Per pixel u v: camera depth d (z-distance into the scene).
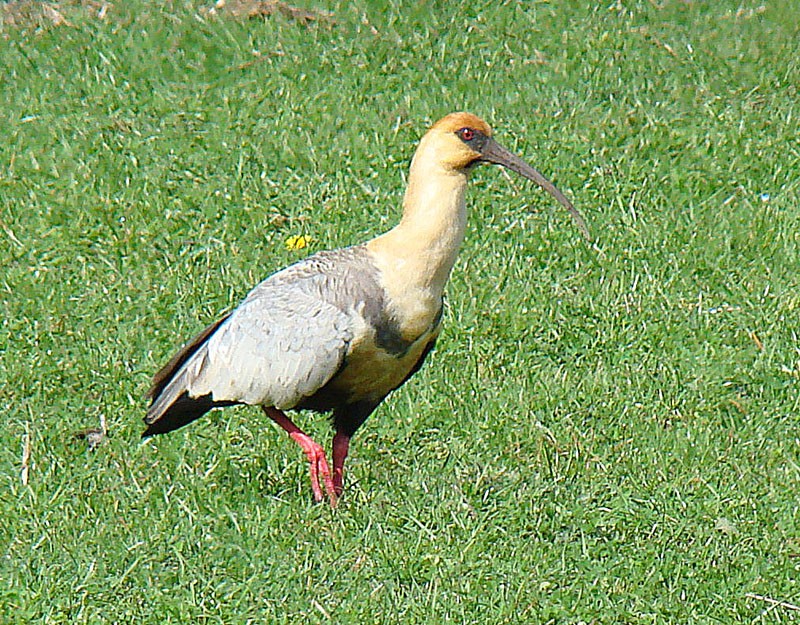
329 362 9.82
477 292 13.26
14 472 10.89
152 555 9.86
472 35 18.66
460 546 9.88
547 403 11.62
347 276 9.91
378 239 10.12
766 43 18.47
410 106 17.08
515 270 13.72
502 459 10.99
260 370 9.97
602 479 10.70
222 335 10.19
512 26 18.83
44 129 16.64
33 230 14.57
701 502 10.41
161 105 17.08
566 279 13.61
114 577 9.66
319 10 19.25
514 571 9.66
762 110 17.05
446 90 17.44
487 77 17.64
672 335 12.66
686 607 9.30
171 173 15.71
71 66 18.03
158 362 12.33
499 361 12.30
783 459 10.96
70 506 10.36
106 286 13.57
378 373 10.10
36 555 9.86
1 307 13.21
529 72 17.84
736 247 14.22
